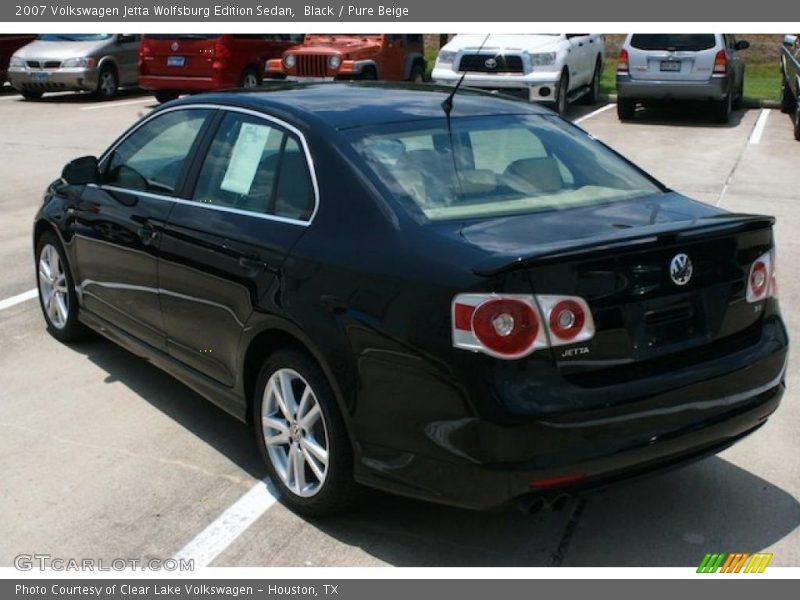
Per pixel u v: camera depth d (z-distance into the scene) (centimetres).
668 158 1292
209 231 440
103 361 586
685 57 1577
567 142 454
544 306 328
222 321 432
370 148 402
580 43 1700
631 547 383
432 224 366
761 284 389
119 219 511
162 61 1725
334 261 373
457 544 387
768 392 387
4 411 512
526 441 325
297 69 1642
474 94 490
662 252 350
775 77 2423
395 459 353
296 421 399
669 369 352
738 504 415
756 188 1097
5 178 1168
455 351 330
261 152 434
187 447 471
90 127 1602
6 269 785
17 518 405
